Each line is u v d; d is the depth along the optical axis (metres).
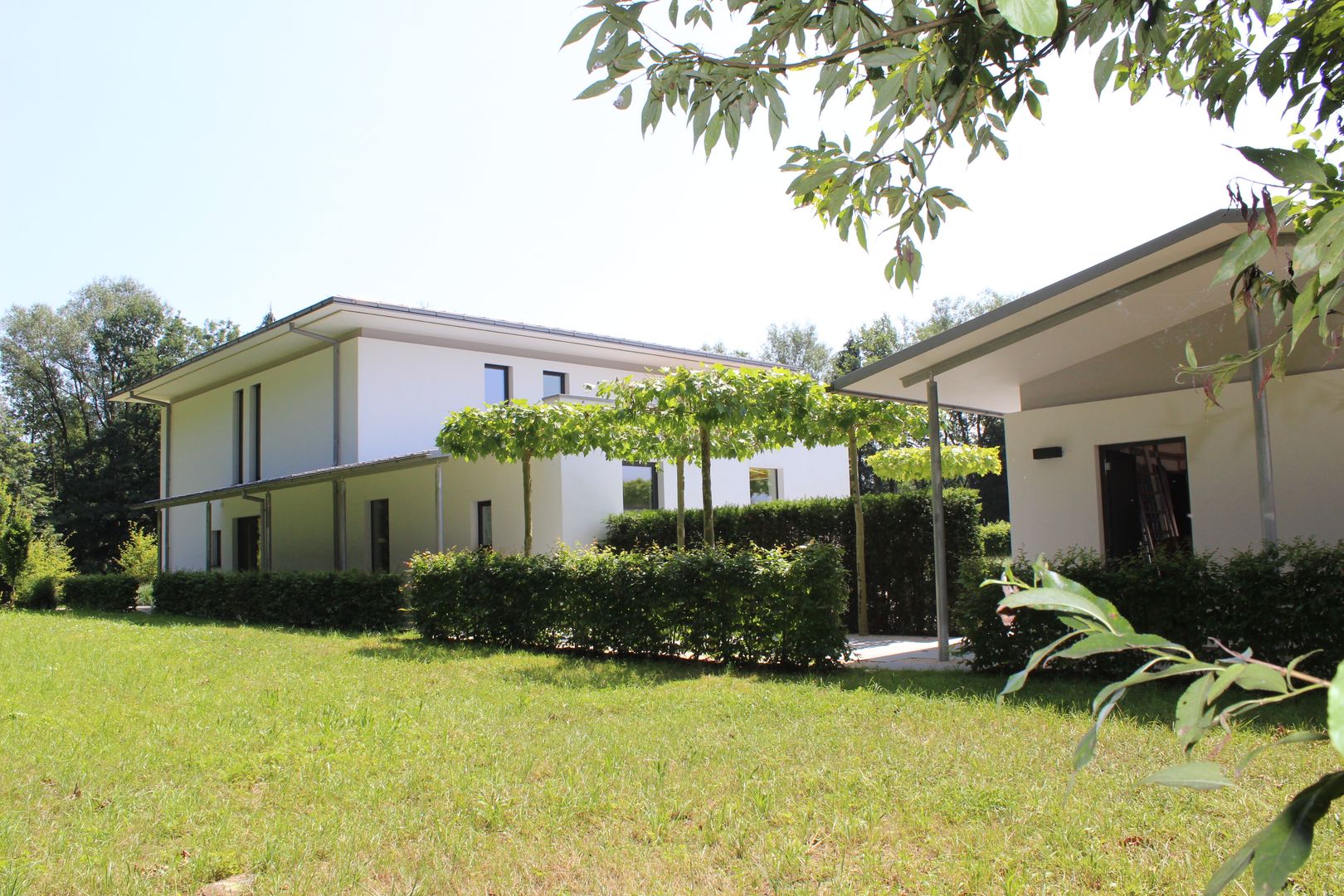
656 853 3.80
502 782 4.80
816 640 8.59
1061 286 7.34
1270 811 3.93
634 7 2.25
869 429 12.52
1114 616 1.00
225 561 22.27
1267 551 6.88
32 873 3.64
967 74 2.42
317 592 14.23
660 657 9.80
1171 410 8.91
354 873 3.65
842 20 2.42
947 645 9.09
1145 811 3.96
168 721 6.54
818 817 4.12
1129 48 2.78
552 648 10.84
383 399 17.25
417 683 8.23
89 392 42.38
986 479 30.64
